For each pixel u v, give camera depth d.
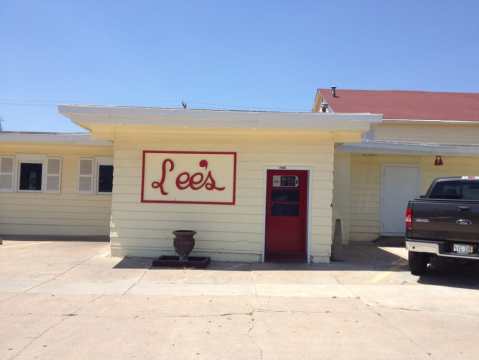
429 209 8.92
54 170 15.30
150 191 11.20
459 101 21.09
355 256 12.02
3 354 5.09
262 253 11.03
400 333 5.94
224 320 6.40
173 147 11.23
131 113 10.17
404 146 14.23
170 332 5.87
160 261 10.21
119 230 11.18
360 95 21.86
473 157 14.98
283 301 7.44
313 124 10.23
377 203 15.02
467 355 5.23
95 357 5.04
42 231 15.20
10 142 14.79
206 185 11.17
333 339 5.68
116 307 6.98
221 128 10.45
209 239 11.09
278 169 11.19
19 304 7.09
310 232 11.02
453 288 8.48
